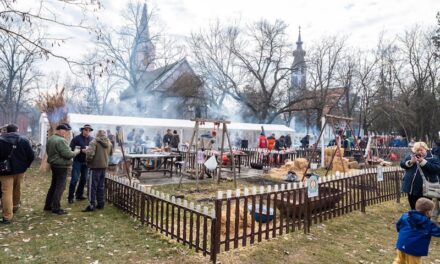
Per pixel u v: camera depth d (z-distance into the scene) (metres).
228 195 4.97
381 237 6.31
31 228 6.00
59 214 7.02
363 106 37.62
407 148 23.25
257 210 6.81
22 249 5.00
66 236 5.65
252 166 17.39
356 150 19.16
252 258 4.94
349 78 38.88
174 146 17.39
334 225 6.89
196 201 8.66
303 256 5.12
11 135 6.30
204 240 4.82
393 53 39.44
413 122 34.69
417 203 4.25
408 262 4.19
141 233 5.89
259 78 38.53
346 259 5.11
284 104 40.31
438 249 5.87
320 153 19.53
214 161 11.52
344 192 7.88
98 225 6.32
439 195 6.45
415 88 38.91
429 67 37.97
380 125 38.12
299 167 15.04
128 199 7.18
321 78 40.09
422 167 6.68
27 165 6.57
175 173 14.37
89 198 7.41
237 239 5.07
